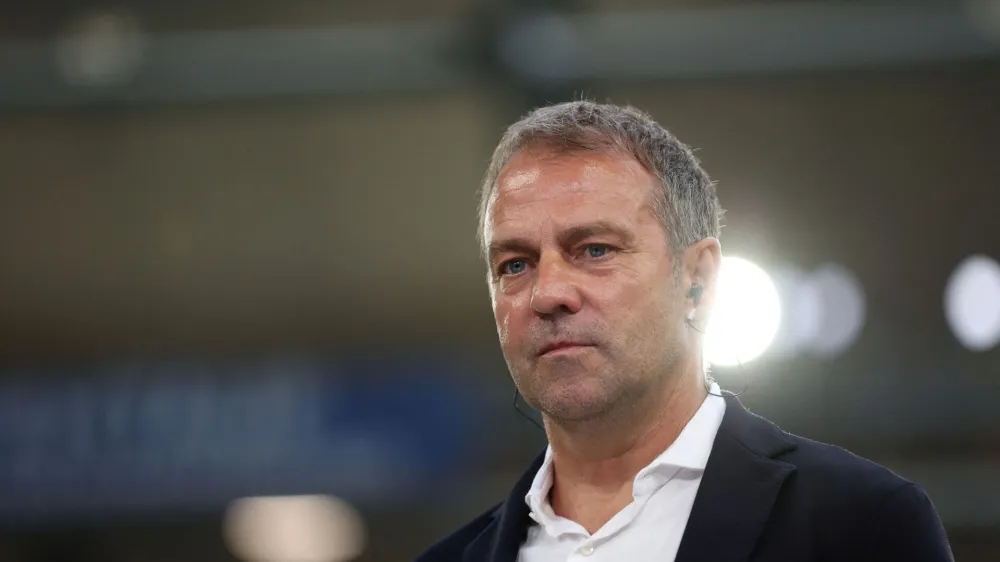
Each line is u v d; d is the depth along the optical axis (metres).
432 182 30.70
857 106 28.23
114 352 32.47
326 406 25.36
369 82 22.34
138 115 29.61
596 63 21.36
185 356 26.72
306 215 31.31
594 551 5.01
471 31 21.39
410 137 29.95
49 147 30.22
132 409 25.55
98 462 25.30
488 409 25.16
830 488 4.77
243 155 30.47
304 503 27.64
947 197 28.75
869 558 4.59
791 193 28.86
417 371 25.45
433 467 24.94
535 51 21.16
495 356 25.58
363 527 28.12
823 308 25.59
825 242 28.81
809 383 24.61
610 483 5.27
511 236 5.09
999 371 24.83
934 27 21.53
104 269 31.84
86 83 22.70
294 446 25.22
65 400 25.61
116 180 30.83
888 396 24.52
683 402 5.24
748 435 5.10
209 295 32.16
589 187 5.03
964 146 28.44
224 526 28.75
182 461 25.22
